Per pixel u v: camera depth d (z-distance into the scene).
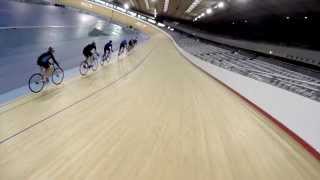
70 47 18.41
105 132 6.09
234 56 28.52
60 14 35.94
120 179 4.20
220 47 38.53
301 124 6.71
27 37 18.70
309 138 6.27
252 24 31.33
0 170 4.12
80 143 5.36
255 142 6.52
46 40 19.52
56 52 15.87
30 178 3.99
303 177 4.97
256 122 8.34
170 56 28.59
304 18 19.20
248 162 5.33
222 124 7.71
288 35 23.80
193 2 31.27
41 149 4.93
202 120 7.88
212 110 9.19
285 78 15.15
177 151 5.45
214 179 4.51
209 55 28.95
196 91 12.37
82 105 7.88
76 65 14.43
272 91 8.80
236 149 5.93
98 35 33.00
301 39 21.73
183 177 4.45
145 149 5.39
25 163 4.39
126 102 8.88
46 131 5.73
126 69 15.70
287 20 21.84
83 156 4.84
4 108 6.76
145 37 46.22
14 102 7.29
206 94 11.92
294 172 5.13
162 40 42.84
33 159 4.55
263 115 9.25
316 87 11.84
